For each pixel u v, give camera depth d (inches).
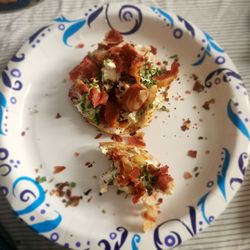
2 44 8.6
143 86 7.7
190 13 9.6
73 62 8.5
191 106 8.3
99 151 7.7
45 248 6.6
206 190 7.2
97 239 6.4
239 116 7.7
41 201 6.9
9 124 7.5
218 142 7.8
